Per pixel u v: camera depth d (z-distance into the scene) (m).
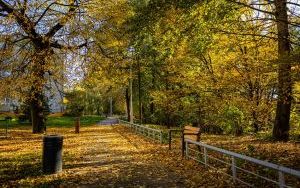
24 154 18.64
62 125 56.34
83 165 14.59
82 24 28.89
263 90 26.45
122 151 19.20
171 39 13.89
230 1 13.31
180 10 12.91
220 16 13.16
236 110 27.97
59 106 101.31
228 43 19.61
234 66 25.98
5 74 28.06
